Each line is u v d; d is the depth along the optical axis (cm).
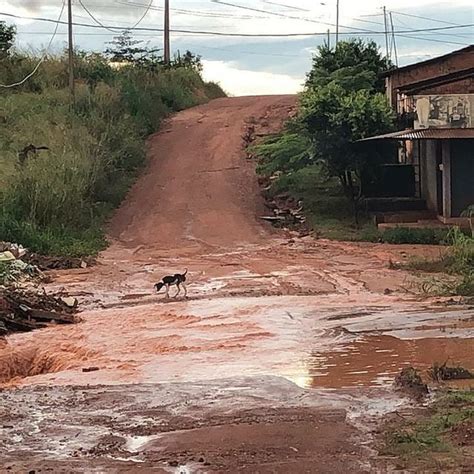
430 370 1095
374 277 2092
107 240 2934
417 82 3338
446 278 2009
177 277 1914
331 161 3142
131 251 2759
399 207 3225
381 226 2948
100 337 1489
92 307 1827
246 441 819
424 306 1659
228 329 1488
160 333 1488
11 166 3041
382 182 3325
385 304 1698
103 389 1080
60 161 3148
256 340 1380
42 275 2206
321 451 777
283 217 3266
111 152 3706
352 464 735
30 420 937
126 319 1652
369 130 3070
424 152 3244
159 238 2983
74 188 3016
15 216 2794
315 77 4000
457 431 813
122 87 4559
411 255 2453
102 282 2153
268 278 2141
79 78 4669
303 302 1762
